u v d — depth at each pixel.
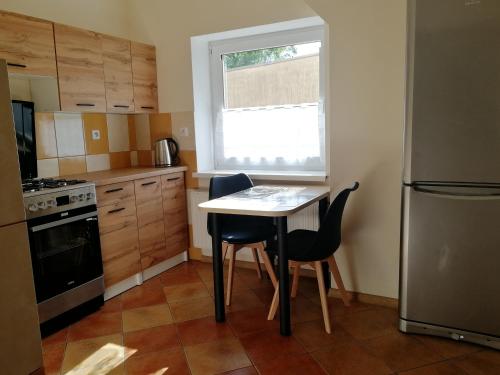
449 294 2.23
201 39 3.57
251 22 3.20
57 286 2.53
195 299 2.96
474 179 2.06
